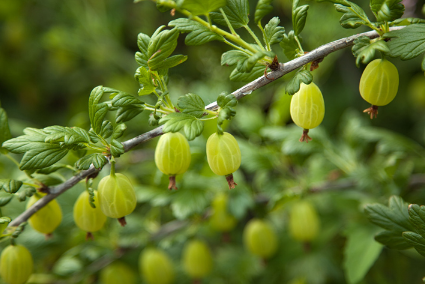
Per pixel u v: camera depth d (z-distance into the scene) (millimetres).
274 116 648
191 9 459
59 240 619
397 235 503
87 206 503
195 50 952
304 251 631
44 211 508
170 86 853
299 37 489
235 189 603
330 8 821
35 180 501
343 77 959
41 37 1148
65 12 1081
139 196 604
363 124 723
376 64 479
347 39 477
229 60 468
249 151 625
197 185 606
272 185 615
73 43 1069
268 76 477
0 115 517
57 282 610
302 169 667
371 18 836
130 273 623
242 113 669
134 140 481
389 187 582
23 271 510
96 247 608
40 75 1173
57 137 470
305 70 477
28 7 1174
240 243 720
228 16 480
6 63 1144
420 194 600
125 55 1087
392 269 625
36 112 1156
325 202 654
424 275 621
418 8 822
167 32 470
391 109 920
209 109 481
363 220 594
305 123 490
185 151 484
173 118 470
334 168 650
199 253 606
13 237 491
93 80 1121
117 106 477
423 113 901
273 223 709
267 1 469
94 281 628
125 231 617
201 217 606
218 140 472
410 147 614
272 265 634
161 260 603
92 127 485
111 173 480
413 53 468
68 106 1161
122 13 1087
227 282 649
